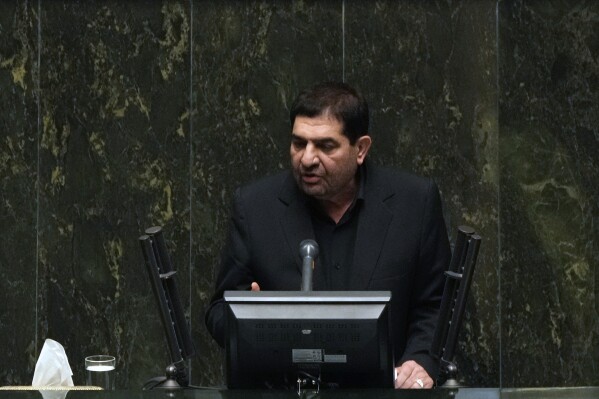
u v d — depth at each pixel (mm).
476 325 16219
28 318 16703
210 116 16672
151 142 16719
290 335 8547
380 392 7965
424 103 16453
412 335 11258
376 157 16453
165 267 8820
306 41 16594
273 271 11117
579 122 16000
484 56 16406
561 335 15984
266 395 7844
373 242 11188
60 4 16859
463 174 16375
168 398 7715
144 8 16766
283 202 11289
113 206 16719
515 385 16047
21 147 16766
